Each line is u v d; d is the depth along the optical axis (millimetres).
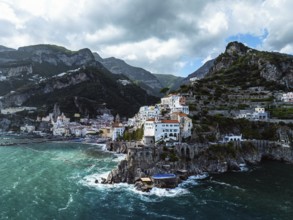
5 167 145250
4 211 85688
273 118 199250
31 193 103062
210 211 86500
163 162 128875
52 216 82625
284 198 97812
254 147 167500
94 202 94562
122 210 87625
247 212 85812
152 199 97438
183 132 160375
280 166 150000
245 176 127625
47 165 153375
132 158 125875
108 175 123562
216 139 161250
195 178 124000
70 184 115750
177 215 83812
